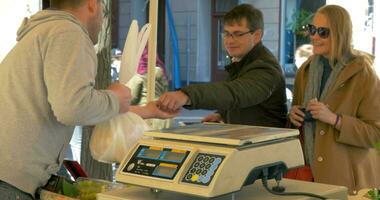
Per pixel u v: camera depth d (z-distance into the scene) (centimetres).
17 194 173
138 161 141
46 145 176
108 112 174
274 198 144
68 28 169
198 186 127
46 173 178
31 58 172
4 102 174
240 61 262
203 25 818
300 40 631
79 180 189
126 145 190
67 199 171
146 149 143
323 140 258
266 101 263
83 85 164
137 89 358
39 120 173
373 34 510
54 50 167
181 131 150
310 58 276
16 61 174
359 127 252
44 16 175
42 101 172
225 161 129
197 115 500
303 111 259
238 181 131
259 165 137
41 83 172
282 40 679
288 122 273
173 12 827
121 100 179
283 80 265
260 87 240
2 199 173
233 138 135
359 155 261
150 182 134
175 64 693
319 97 266
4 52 470
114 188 175
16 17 479
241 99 232
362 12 515
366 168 264
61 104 162
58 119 166
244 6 264
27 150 172
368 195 194
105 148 190
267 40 691
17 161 172
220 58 807
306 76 275
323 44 261
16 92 173
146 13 842
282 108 271
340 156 257
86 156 300
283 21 678
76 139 352
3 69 177
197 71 820
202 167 130
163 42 768
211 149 133
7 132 172
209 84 226
